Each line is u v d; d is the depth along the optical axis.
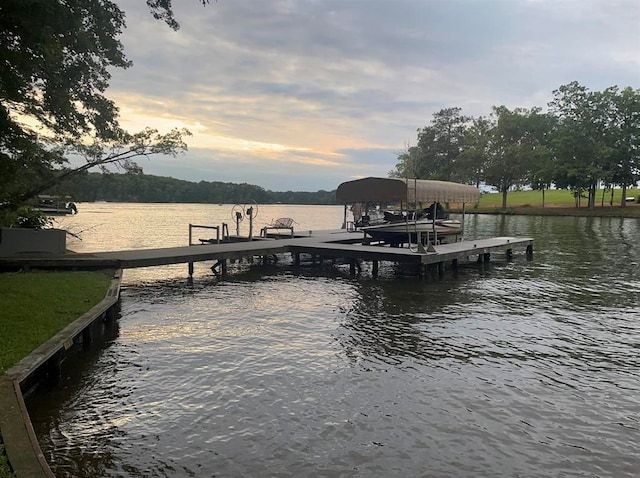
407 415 6.78
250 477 5.25
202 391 7.51
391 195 20.41
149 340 10.09
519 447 5.96
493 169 72.88
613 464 5.61
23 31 11.10
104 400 7.14
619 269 21.08
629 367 8.79
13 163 14.20
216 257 18.05
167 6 13.34
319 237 25.95
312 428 6.37
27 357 7.19
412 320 12.02
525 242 24.83
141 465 5.45
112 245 29.05
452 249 20.39
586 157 66.25
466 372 8.45
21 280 12.24
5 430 5.08
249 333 10.70
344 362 8.89
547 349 9.77
